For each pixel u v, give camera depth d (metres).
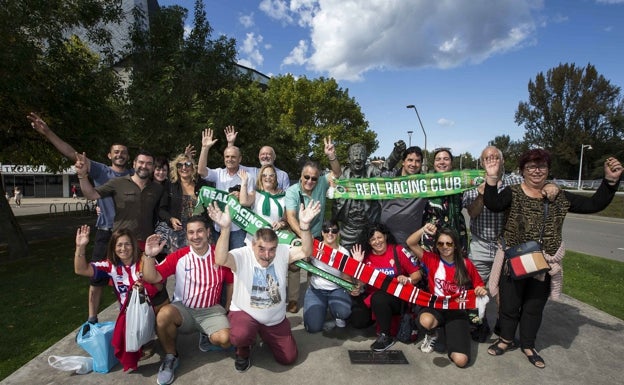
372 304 3.53
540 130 59.28
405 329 3.60
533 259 3.06
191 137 11.38
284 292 3.17
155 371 3.06
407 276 3.78
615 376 3.07
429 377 3.02
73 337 3.74
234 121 12.81
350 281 3.89
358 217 4.25
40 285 6.07
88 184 3.78
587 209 3.10
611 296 5.33
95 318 3.73
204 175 4.68
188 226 3.18
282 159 20.25
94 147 8.95
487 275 3.92
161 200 4.29
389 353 3.40
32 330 4.16
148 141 10.51
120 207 3.95
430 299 3.39
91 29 10.27
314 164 4.00
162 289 3.23
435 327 3.38
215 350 3.41
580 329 4.02
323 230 3.92
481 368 3.17
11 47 6.84
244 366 3.05
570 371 3.14
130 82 11.96
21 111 7.85
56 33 8.08
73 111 8.06
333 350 3.46
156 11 11.92
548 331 3.97
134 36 11.43
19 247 8.81
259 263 3.12
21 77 6.80
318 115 31.12
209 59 11.62
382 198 4.04
